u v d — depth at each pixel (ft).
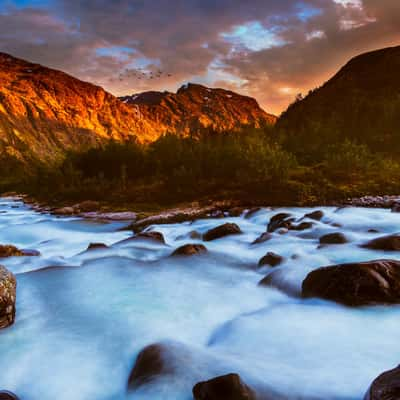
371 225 42.80
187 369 12.71
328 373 12.59
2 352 15.48
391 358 13.69
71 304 20.57
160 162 108.58
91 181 106.93
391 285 18.39
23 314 19.17
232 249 33.99
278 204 69.92
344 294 18.58
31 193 129.80
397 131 127.03
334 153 104.12
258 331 16.53
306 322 17.21
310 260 26.37
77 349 15.69
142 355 14.20
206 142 116.88
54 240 49.19
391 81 204.85
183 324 18.11
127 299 21.30
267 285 23.22
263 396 10.96
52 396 13.00
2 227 64.34
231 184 82.84
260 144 102.01
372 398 9.50
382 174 84.64
